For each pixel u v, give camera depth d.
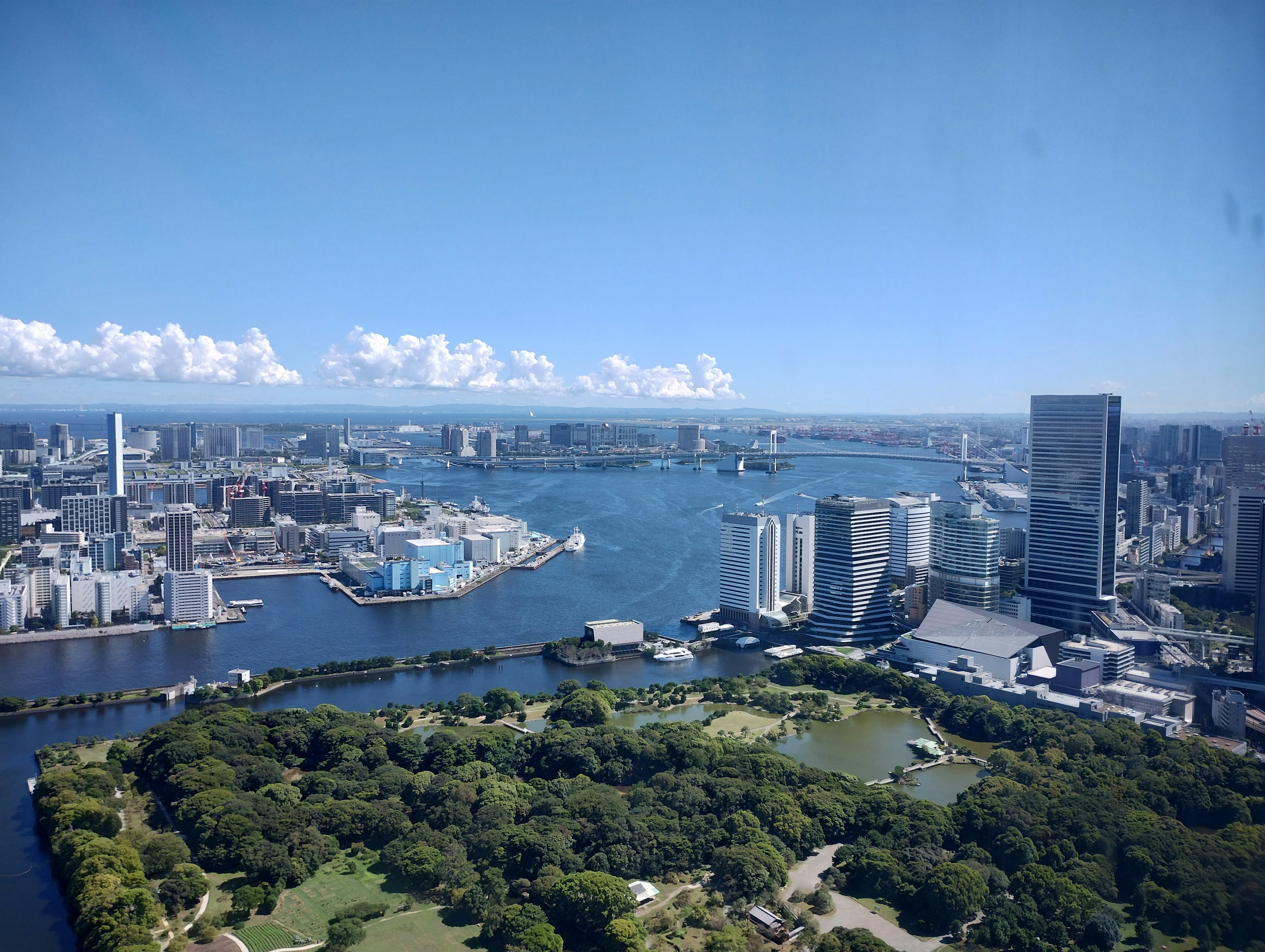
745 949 197.00
